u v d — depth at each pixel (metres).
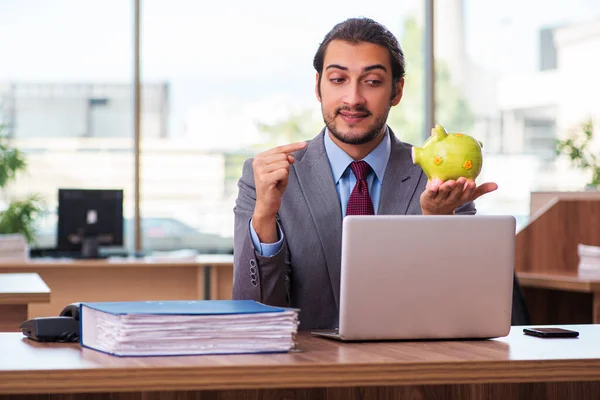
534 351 1.52
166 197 6.83
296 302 2.12
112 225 5.79
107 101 6.75
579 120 7.17
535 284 4.07
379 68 2.08
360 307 1.62
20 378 1.29
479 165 1.75
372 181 2.20
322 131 2.29
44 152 6.68
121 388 1.31
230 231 6.89
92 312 1.52
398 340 1.67
